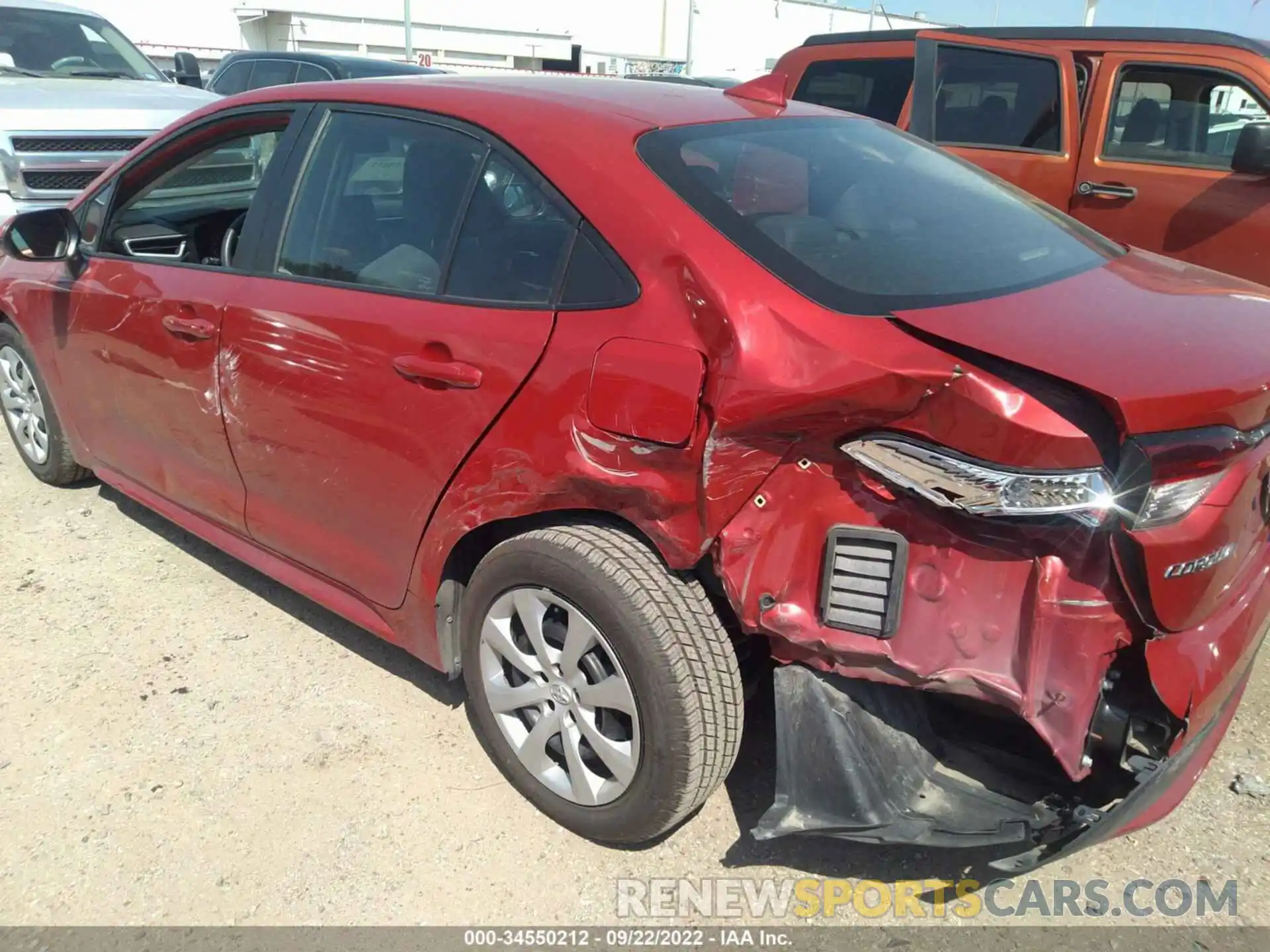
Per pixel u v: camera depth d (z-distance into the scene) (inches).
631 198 90.8
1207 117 196.1
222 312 119.9
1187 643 79.7
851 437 78.2
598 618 90.0
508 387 92.9
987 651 77.0
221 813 102.0
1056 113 211.8
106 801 103.3
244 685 122.4
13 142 243.8
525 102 104.3
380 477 105.9
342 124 115.7
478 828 101.1
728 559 83.2
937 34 227.0
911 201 104.9
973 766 87.4
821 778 85.0
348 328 106.3
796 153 106.1
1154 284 96.0
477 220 100.5
